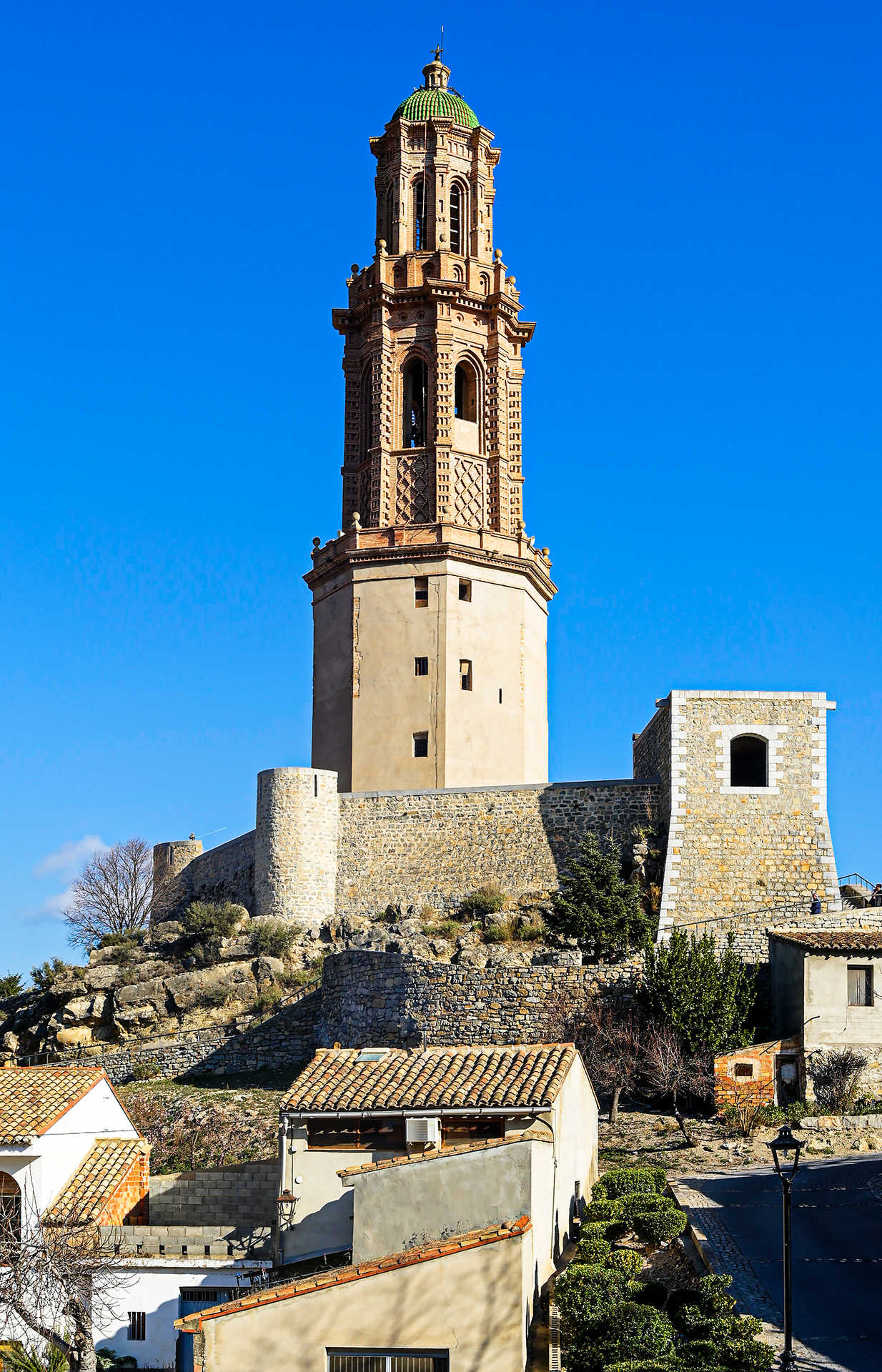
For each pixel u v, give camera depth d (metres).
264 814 60.22
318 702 66.50
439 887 58.62
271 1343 24.61
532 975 48.75
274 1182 34.66
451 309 67.44
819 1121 42.94
